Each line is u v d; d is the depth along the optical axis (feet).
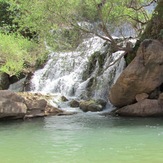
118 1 61.77
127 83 58.70
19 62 65.21
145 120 53.67
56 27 62.69
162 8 63.98
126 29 84.23
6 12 93.71
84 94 75.10
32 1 60.64
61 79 82.94
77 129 46.03
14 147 35.68
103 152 32.89
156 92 60.18
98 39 86.43
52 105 65.36
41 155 32.14
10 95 54.24
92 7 60.39
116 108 64.95
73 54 82.53
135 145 35.81
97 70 78.95
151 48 57.62
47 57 92.17
